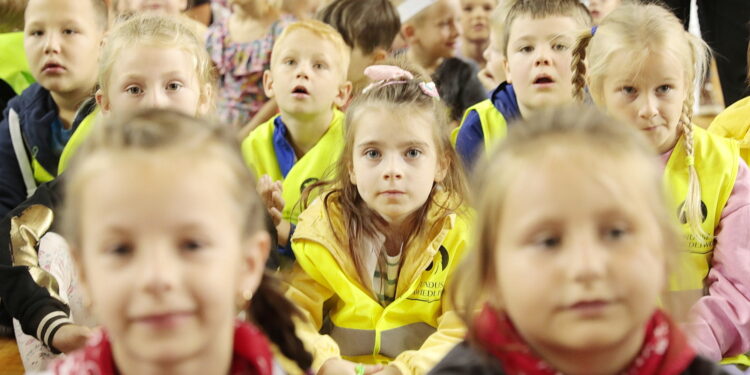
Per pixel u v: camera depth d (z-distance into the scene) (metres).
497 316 1.07
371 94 2.02
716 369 1.04
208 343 0.99
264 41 3.29
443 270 1.98
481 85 3.41
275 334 1.32
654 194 1.00
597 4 3.42
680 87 1.98
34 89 2.73
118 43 2.15
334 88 2.61
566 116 1.03
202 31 3.40
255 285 1.11
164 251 0.95
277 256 2.03
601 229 0.95
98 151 0.98
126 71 2.11
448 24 3.67
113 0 3.49
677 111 1.99
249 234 1.08
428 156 1.97
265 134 2.67
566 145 0.98
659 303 1.16
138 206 0.94
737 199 2.05
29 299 1.85
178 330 0.95
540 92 2.46
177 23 2.25
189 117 1.08
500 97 2.58
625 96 1.99
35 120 2.62
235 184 1.03
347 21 3.15
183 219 0.95
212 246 0.97
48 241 1.96
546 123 1.03
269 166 2.61
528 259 0.96
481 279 1.07
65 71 2.59
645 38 1.96
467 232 1.99
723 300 1.93
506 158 1.02
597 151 0.98
